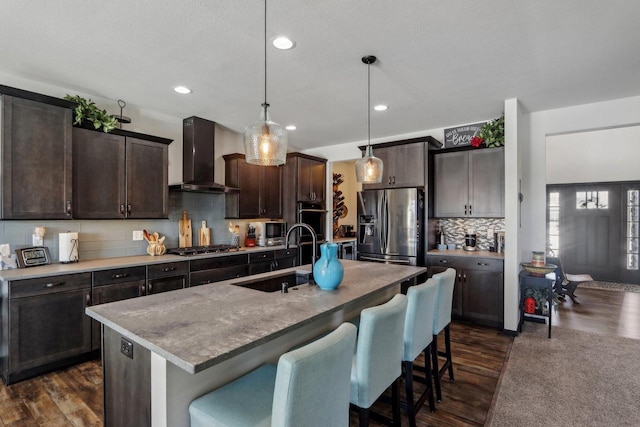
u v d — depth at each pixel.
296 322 1.46
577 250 6.70
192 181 4.17
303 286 2.23
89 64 2.76
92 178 3.21
